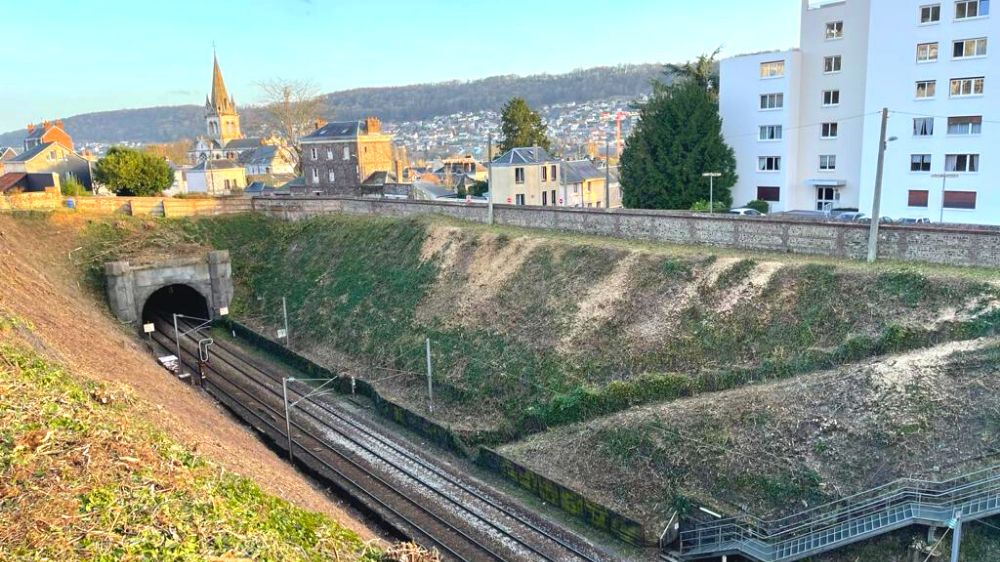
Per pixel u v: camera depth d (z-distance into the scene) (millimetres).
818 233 26875
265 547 10789
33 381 14555
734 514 18375
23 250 37625
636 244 31500
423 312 34719
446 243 38031
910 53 42656
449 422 27375
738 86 51906
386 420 29719
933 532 15750
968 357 19109
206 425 20500
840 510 17047
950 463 16938
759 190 52375
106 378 18562
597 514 20344
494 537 20531
